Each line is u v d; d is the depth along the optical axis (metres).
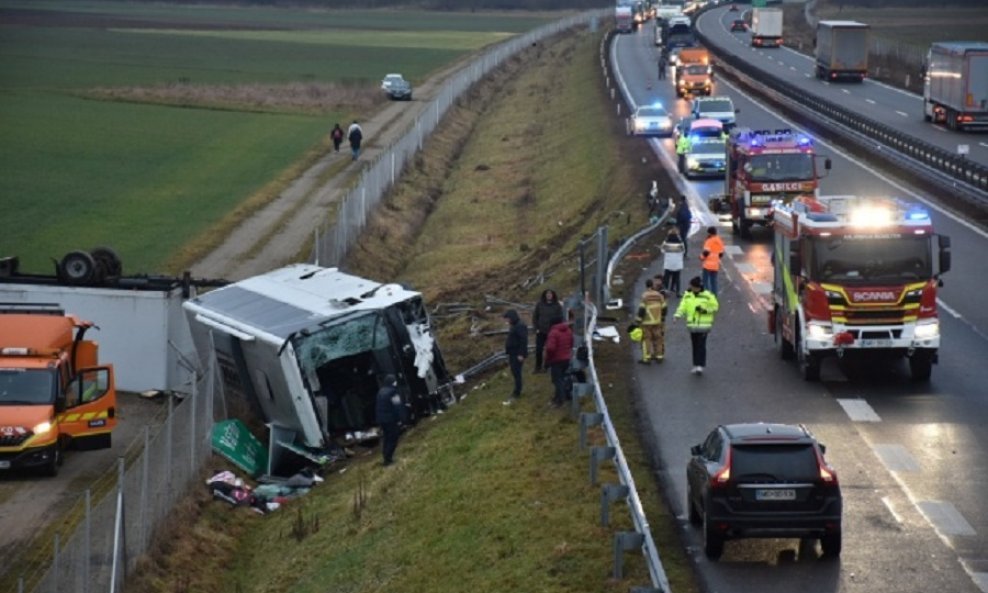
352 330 53.94
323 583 39.91
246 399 57.69
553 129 147.88
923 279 48.97
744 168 78.12
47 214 99.88
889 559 34.03
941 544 34.97
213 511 47.31
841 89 163.12
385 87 175.62
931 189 91.06
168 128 146.62
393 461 49.88
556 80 193.38
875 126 106.25
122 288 62.69
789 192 77.56
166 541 42.97
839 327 49.09
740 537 33.44
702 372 51.91
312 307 55.75
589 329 53.22
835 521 32.91
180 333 62.97
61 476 50.84
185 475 47.62
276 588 41.12
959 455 41.88
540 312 54.84
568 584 33.38
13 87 173.50
